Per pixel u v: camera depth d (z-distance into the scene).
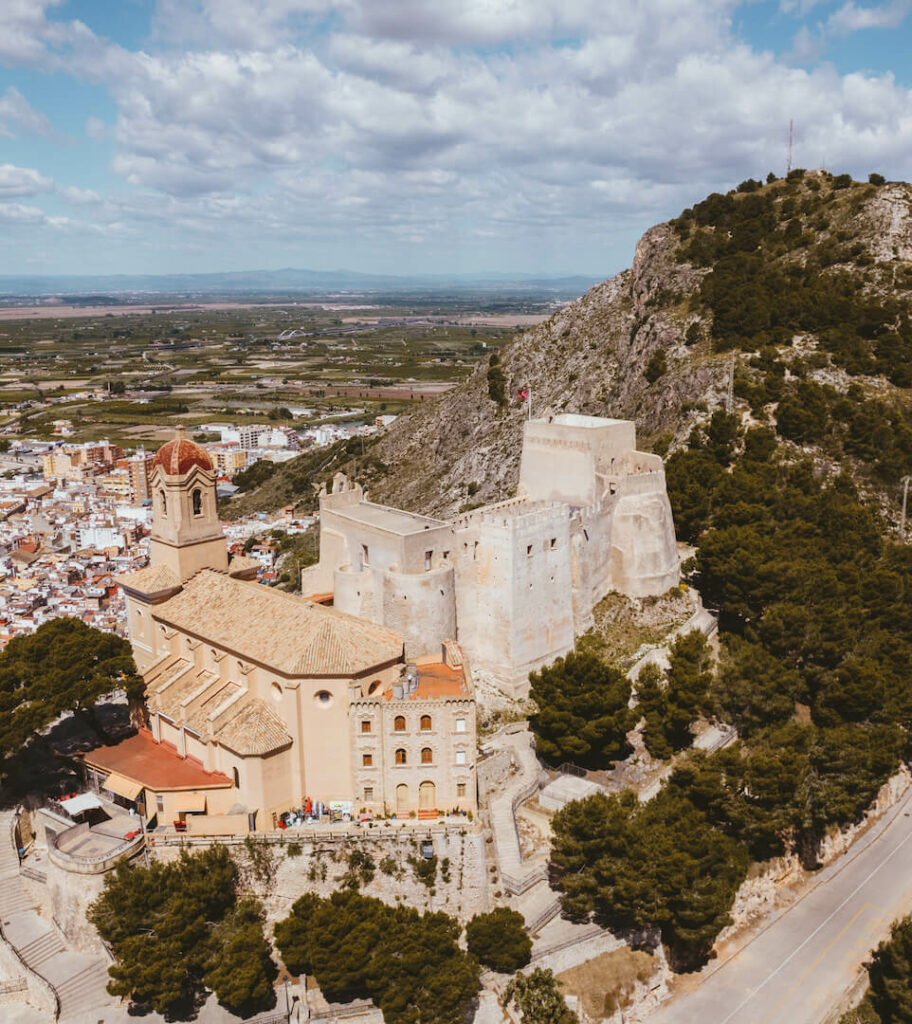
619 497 134.00
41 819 94.25
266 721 91.31
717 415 182.38
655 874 84.38
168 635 107.50
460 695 92.44
